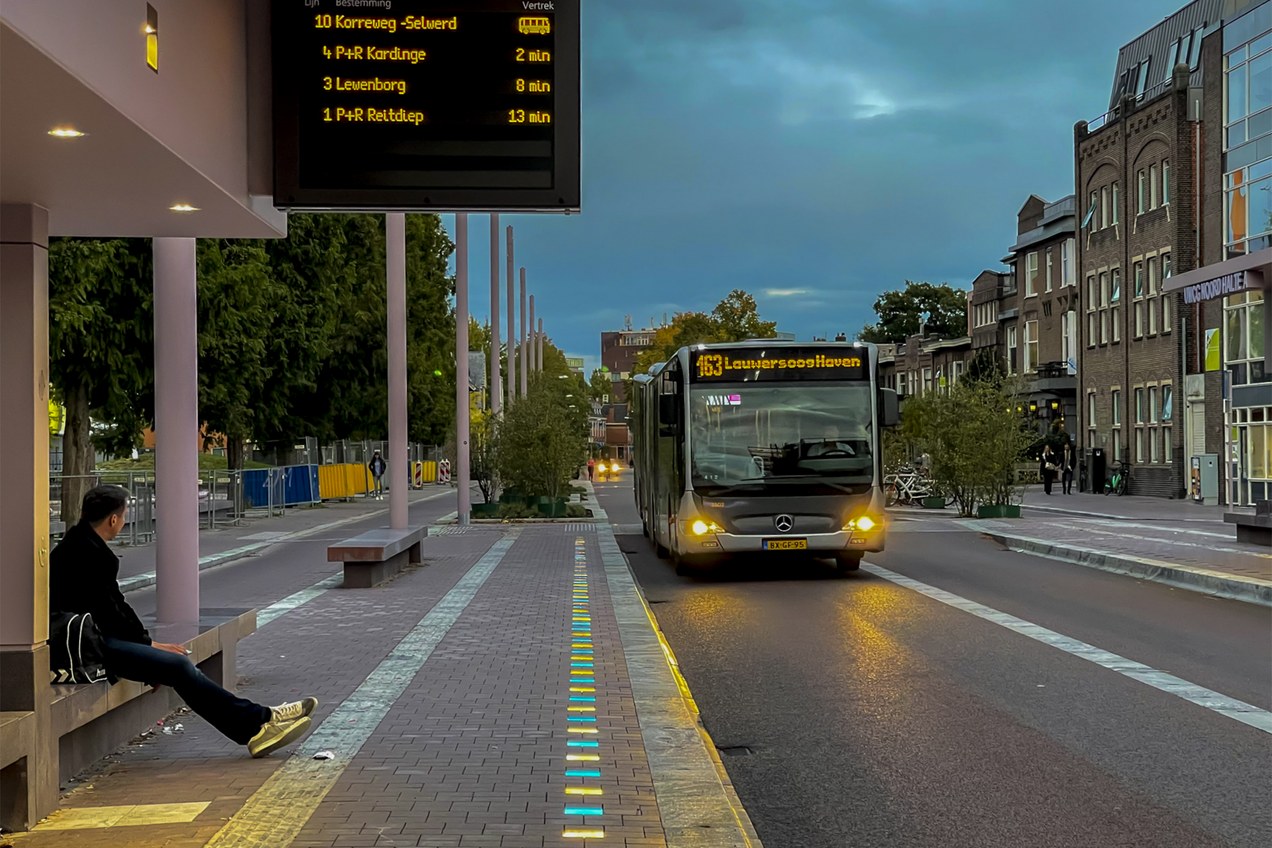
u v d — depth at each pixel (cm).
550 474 3381
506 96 848
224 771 634
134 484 2492
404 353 2102
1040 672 1001
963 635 1210
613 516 3591
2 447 559
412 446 6750
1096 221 5312
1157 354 4756
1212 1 5112
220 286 2633
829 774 690
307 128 823
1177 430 4572
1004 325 6788
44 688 555
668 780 612
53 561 647
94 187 664
